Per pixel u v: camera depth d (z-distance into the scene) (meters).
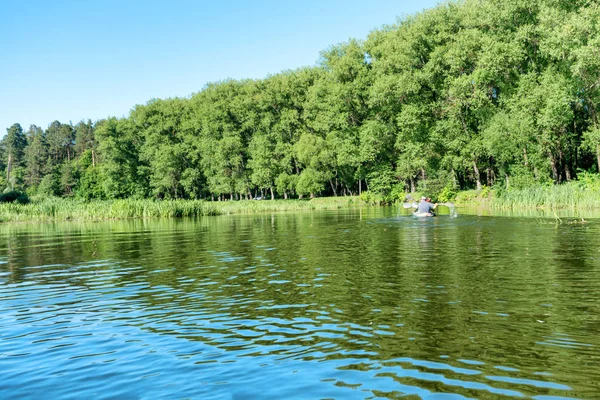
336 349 6.00
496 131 44.41
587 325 6.52
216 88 92.56
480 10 51.69
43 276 12.59
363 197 61.88
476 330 6.45
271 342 6.39
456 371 5.17
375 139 60.59
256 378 5.25
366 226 23.77
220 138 85.19
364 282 9.83
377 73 61.38
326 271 11.35
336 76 67.56
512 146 44.12
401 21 64.31
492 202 39.19
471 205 43.88
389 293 8.74
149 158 91.94
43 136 156.75
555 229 18.42
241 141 83.00
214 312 8.09
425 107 57.59
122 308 8.70
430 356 5.62
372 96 60.53
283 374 5.32
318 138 70.94
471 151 52.12
